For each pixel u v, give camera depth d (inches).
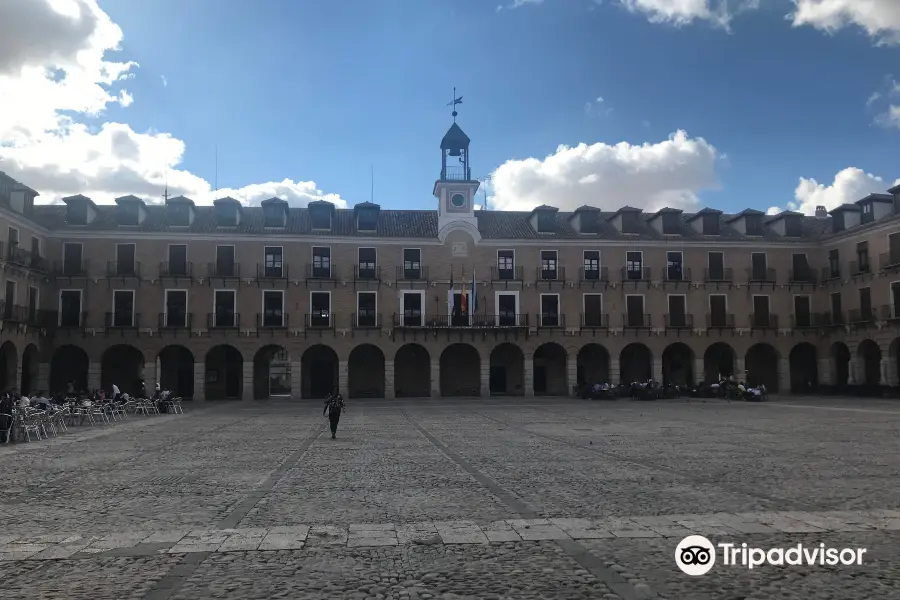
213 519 390.9
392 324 1891.0
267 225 1914.4
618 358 1948.8
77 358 1865.2
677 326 1971.0
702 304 1991.9
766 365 2087.8
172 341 1796.3
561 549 321.7
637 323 1966.0
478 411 1371.8
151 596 262.2
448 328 1878.7
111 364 1891.0
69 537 351.6
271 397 2034.9
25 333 1589.6
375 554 315.9
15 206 1620.3
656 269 1988.2
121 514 407.2
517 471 564.7
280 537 346.3
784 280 2021.4
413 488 485.7
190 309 1818.4
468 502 434.0
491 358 2027.6
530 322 1935.3
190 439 847.7
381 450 719.7
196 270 1828.2
